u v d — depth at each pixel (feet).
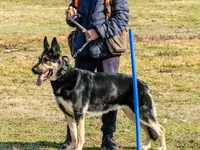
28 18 111.86
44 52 26.81
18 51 71.72
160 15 114.73
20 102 42.70
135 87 25.77
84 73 27.20
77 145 27.02
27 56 67.15
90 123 35.60
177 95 45.27
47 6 133.39
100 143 30.76
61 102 27.07
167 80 51.65
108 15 27.58
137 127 25.81
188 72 55.93
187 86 48.73
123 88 27.45
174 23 104.94
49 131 33.73
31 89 48.11
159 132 27.99
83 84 26.89
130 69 57.11
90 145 30.32
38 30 96.37
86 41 28.02
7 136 32.32
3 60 63.62
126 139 31.58
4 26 101.45
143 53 67.62
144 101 27.35
